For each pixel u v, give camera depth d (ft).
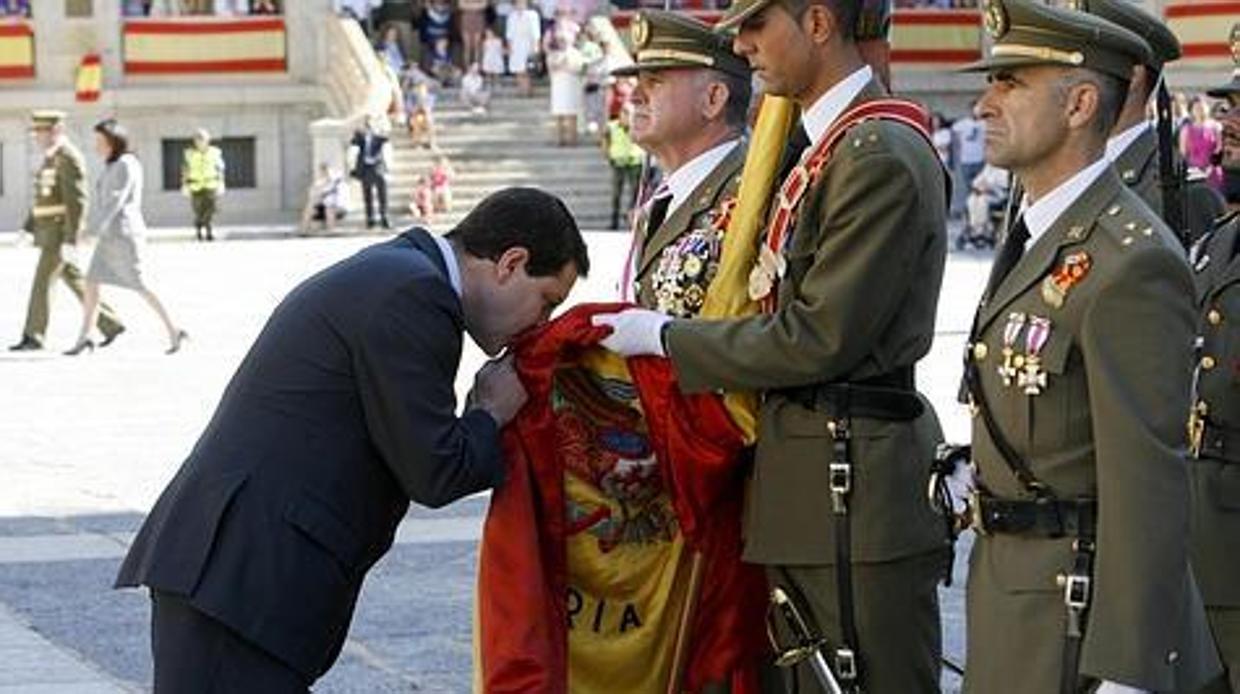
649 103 41.27
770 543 37.93
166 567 34.40
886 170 36.17
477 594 37.68
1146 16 39.34
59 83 236.02
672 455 37.96
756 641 39.42
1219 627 41.55
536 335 37.63
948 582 38.99
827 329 36.22
